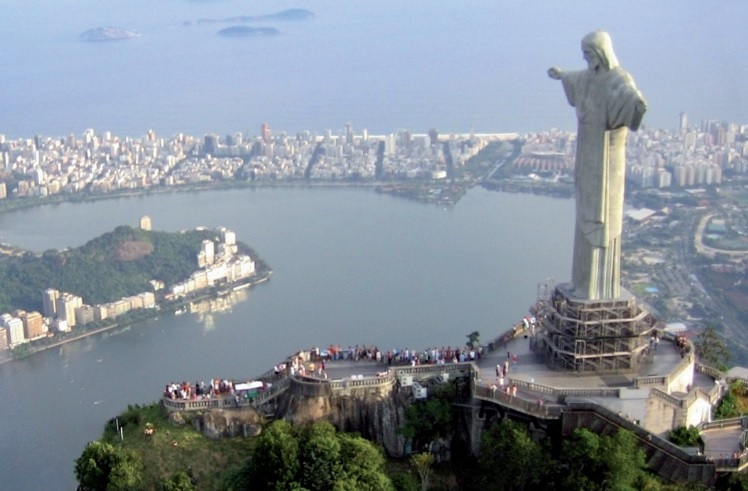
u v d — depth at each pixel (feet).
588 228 417.49
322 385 406.21
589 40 402.52
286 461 356.38
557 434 387.55
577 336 415.44
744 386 460.96
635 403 387.96
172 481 367.04
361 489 353.10
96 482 392.88
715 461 359.05
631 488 346.74
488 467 376.07
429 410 406.82
